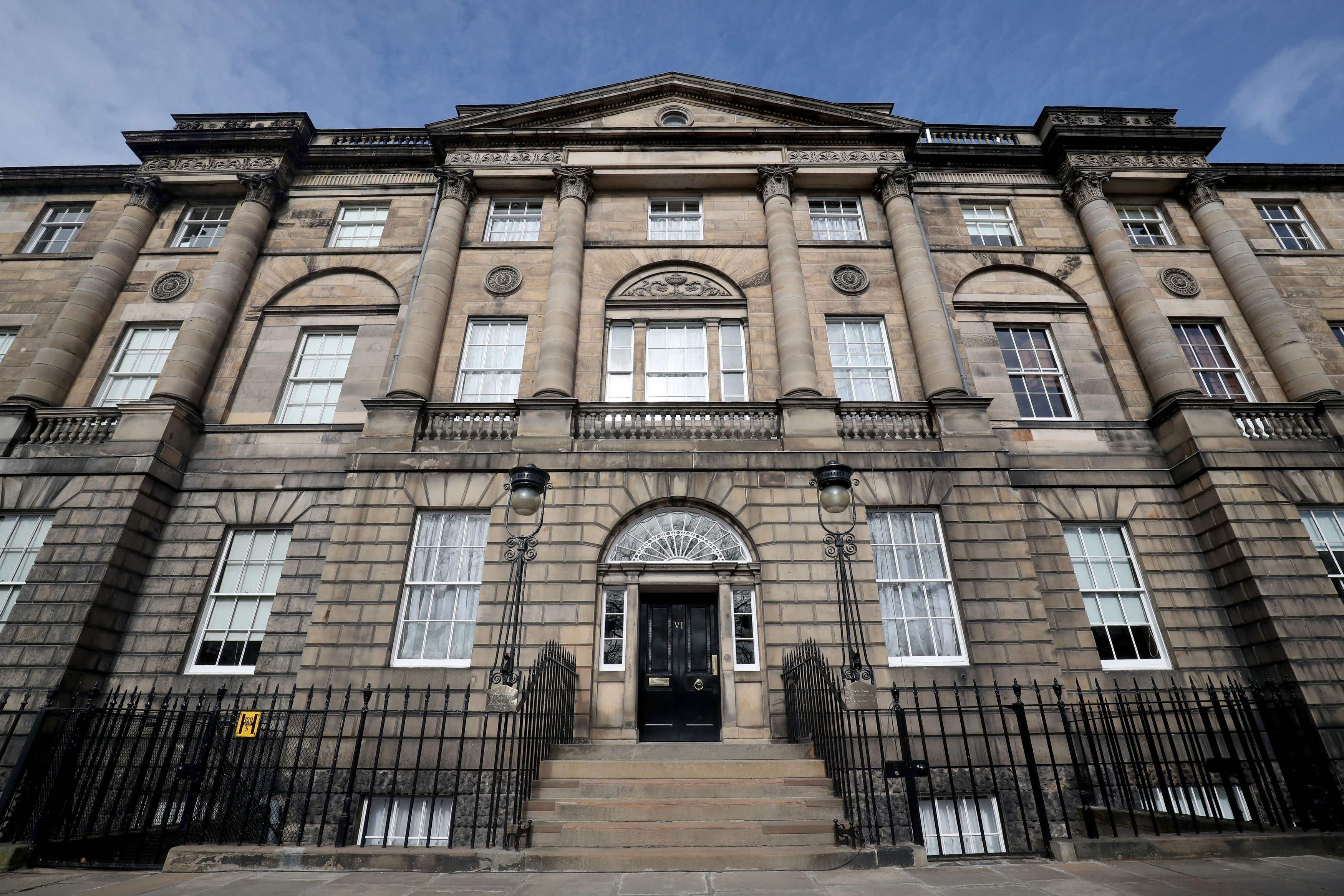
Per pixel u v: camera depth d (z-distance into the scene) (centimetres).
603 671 1121
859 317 1508
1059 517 1284
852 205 1697
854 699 794
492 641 1101
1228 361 1498
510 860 693
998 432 1377
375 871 688
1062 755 1051
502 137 1695
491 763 1019
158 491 1274
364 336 1499
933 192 1702
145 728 1102
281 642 1184
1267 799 903
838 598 1137
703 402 1313
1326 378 1396
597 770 888
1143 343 1437
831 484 906
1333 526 1248
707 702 1152
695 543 1208
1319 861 712
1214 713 1127
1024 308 1538
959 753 1045
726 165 1664
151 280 1573
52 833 939
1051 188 1711
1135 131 1695
